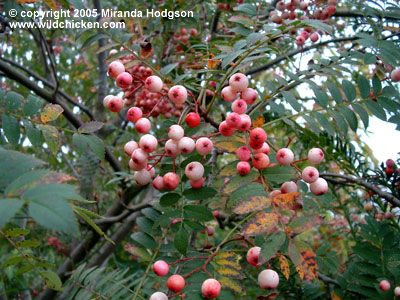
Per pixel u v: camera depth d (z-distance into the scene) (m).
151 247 0.23
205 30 0.44
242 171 0.19
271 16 0.34
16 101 0.20
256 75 0.61
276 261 0.32
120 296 0.24
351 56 0.26
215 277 0.20
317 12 0.34
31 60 0.71
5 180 0.11
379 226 0.27
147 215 0.24
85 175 0.46
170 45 0.42
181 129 0.20
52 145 0.19
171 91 0.21
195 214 0.21
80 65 0.73
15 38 0.57
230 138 0.20
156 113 0.37
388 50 0.23
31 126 0.20
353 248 0.27
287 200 0.16
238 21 0.29
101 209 0.55
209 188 0.21
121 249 0.60
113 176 0.55
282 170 0.19
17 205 0.09
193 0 0.45
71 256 0.48
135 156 0.20
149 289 0.23
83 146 0.20
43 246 0.57
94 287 0.25
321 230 0.50
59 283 0.19
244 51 0.21
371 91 0.25
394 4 0.29
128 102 0.35
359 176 0.33
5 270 0.36
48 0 0.26
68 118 0.43
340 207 0.35
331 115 0.23
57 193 0.10
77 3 0.23
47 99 0.40
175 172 0.22
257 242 0.22
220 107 0.43
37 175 0.11
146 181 0.22
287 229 0.15
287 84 0.24
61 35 0.61
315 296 0.32
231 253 0.21
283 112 0.23
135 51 0.24
